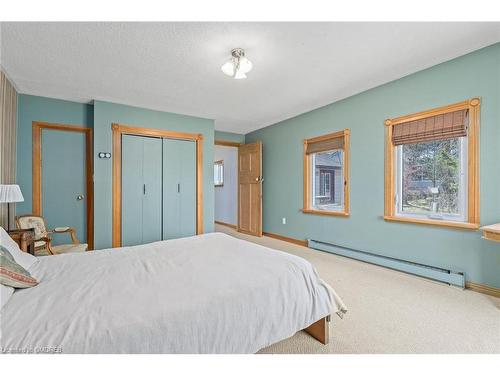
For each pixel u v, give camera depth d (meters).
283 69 2.70
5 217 2.81
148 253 1.91
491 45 2.26
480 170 2.34
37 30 1.98
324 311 1.57
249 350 1.23
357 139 3.45
